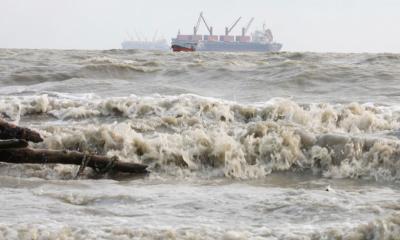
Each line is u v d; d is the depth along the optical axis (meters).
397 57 84.44
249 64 78.94
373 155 28.06
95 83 60.22
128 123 36.62
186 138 30.53
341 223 17.89
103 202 22.12
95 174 27.83
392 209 19.47
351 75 63.09
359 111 38.59
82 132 31.55
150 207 21.14
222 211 20.42
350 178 27.33
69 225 17.58
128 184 26.00
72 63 79.31
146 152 30.00
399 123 35.47
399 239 14.88
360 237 15.36
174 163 29.28
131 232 16.64
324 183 26.53
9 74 66.94
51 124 39.03
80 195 22.77
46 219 18.64
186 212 20.38
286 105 38.53
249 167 28.66
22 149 27.27
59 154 27.53
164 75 70.50
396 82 59.84
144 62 78.81
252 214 19.86
